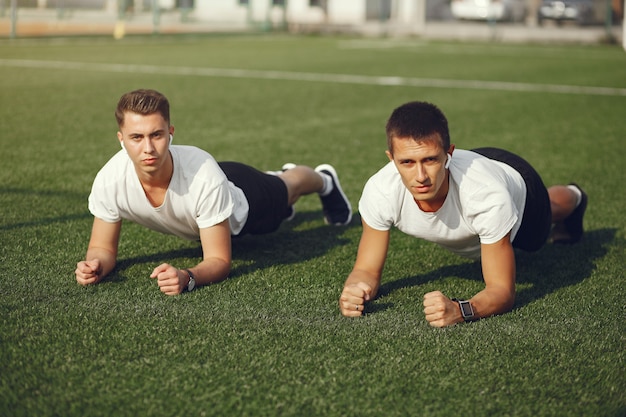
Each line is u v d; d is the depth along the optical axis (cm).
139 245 353
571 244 377
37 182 467
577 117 806
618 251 367
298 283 308
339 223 402
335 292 299
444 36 2397
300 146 618
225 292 294
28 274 309
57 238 358
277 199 346
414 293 302
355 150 608
